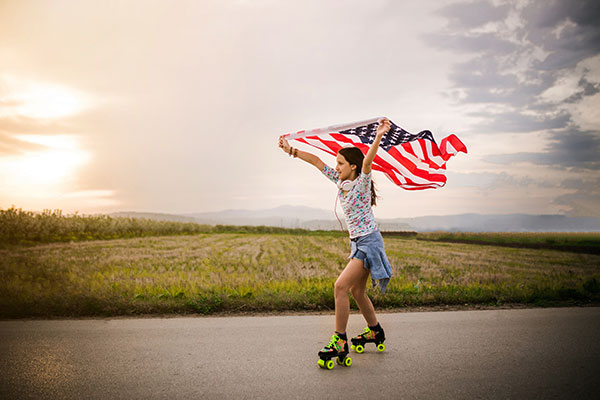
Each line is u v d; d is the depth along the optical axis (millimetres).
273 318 5613
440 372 3584
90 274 10117
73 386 3240
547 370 3639
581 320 5566
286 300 6285
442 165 4383
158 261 14617
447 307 6531
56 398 3020
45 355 3996
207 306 6035
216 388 3205
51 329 4984
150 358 3922
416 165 4441
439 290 7395
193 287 7188
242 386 3248
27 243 24094
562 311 6172
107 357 3947
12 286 7145
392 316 5828
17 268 11312
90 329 4992
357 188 3969
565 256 21391
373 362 3859
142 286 7613
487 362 3854
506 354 4094
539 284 8281
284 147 4422
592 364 3803
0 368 3641
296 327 5117
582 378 3451
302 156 4406
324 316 5770
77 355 4004
